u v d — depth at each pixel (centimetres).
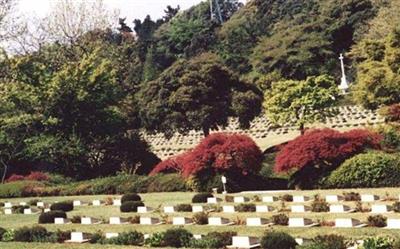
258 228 1894
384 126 3434
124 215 2455
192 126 4828
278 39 8350
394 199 2286
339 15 8988
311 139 2948
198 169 3134
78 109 4500
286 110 5034
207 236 1666
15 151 4444
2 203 3284
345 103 6638
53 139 4338
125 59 6625
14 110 4491
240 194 2867
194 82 4816
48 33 5803
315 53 8188
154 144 6669
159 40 11156
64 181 4069
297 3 11562
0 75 4969
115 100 4791
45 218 2430
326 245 1399
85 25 6025
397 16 6744
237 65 9338
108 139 4634
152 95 4972
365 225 1794
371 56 4525
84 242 1864
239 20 11531
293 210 2206
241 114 4878
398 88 4062
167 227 2044
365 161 2791
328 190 2800
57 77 4472
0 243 1936
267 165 3375
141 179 3453
